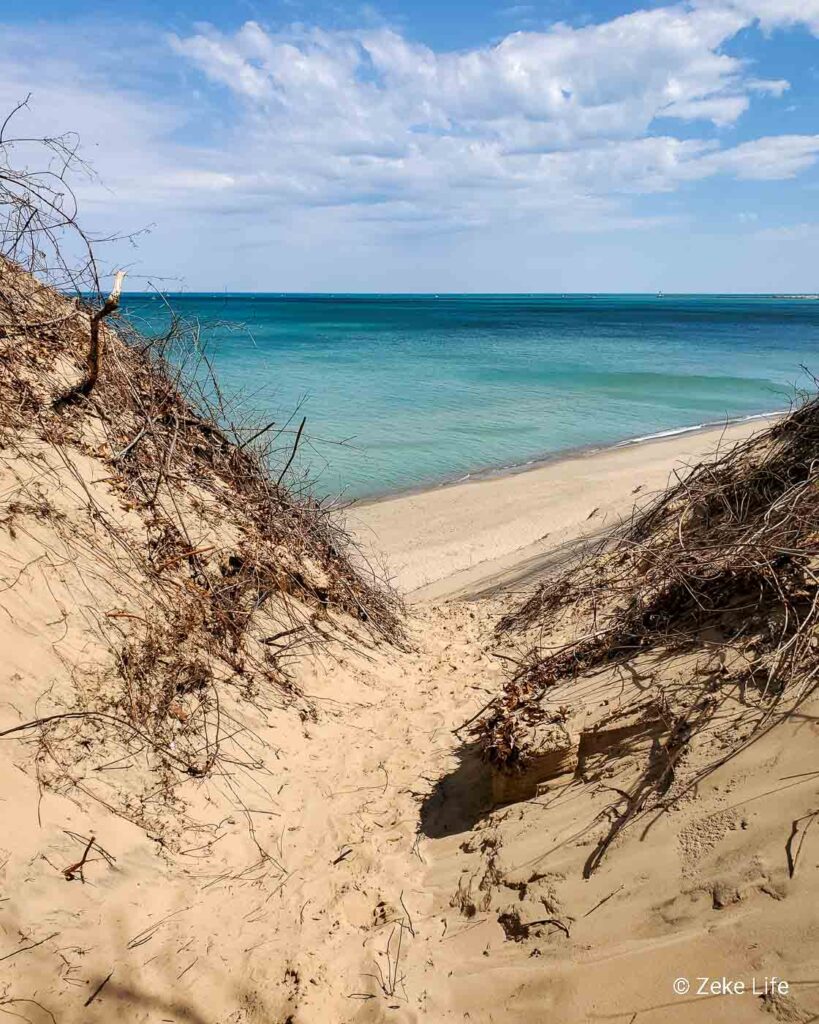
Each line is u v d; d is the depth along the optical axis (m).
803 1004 1.97
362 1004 2.71
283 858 3.53
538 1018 2.40
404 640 6.86
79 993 2.57
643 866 2.70
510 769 3.58
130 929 2.83
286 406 21.03
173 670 4.08
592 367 34.62
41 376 4.84
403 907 3.21
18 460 4.20
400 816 3.92
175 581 4.59
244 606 5.04
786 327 78.38
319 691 5.08
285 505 6.42
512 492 13.69
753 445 6.11
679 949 2.32
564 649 4.91
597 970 2.43
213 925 2.99
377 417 20.53
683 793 2.90
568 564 8.05
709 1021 2.09
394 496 13.68
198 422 6.11
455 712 5.17
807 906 2.19
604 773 3.34
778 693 3.06
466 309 145.12
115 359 5.50
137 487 4.90
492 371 31.94
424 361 35.81
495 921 2.93
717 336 61.53
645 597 4.71
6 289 5.00
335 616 6.12
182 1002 2.67
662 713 3.40
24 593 3.62
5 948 2.54
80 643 3.70
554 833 3.16
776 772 2.69
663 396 25.91
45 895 2.74
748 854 2.46
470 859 3.38
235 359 33.66
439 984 2.71
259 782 3.98
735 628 3.76
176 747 3.77
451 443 17.81
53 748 3.23
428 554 10.91
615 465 15.52
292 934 3.04
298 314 100.19
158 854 3.21
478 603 8.48
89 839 3.02
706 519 5.74
